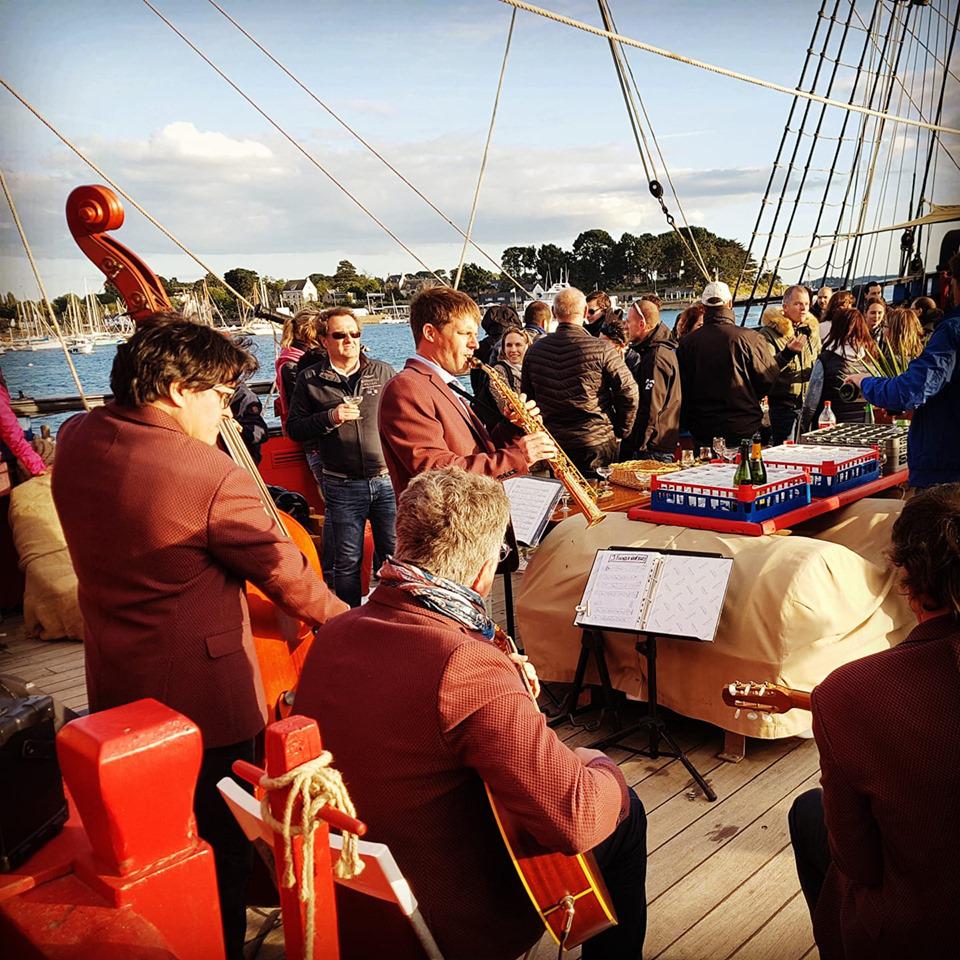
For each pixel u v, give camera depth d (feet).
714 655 9.71
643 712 11.31
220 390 6.19
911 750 4.25
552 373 15.80
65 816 4.57
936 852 4.28
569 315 15.79
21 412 18.43
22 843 4.25
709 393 17.79
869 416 16.80
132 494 5.83
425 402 9.72
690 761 10.04
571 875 5.11
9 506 16.24
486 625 5.29
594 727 10.96
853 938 4.70
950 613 4.42
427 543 5.19
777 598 9.33
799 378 19.58
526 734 4.69
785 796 9.29
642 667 10.39
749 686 6.07
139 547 5.88
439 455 9.59
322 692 5.11
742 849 8.43
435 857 4.95
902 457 13.17
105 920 3.91
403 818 4.91
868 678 4.43
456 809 4.93
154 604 5.98
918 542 4.52
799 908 7.60
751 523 10.12
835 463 11.48
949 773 4.18
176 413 6.09
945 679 4.24
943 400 11.51
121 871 4.00
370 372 14.58
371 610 5.27
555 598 11.11
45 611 15.30
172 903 4.11
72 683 13.48
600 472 13.99
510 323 19.60
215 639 6.13
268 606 8.10
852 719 4.42
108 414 6.11
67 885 4.16
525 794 4.65
